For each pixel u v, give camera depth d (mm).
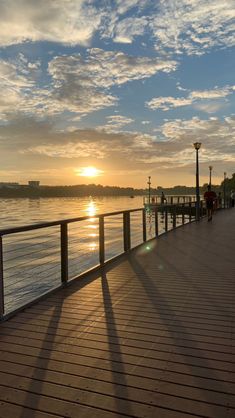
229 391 2787
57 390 2814
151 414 2518
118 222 36594
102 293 5465
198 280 6324
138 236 17562
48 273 12203
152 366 3189
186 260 8172
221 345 3615
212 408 2580
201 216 22547
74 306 4832
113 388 2840
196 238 11969
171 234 13133
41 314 4512
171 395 2744
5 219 40531
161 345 3619
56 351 3479
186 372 3082
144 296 5324
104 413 2533
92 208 70000
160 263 7828
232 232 13703
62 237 5738
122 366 3188
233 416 2488
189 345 3615
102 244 7469
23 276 11938
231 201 36500
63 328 4051
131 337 3812
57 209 67438
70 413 2533
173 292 5547
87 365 3205
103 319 4344
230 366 3180
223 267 7410
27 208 74438
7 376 3023
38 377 3004
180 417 2484
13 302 8594
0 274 4254
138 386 2869
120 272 6934
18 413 2533
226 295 5387
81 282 6148
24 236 25500
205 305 4906
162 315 4496
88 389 2830
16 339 3756
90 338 3785
